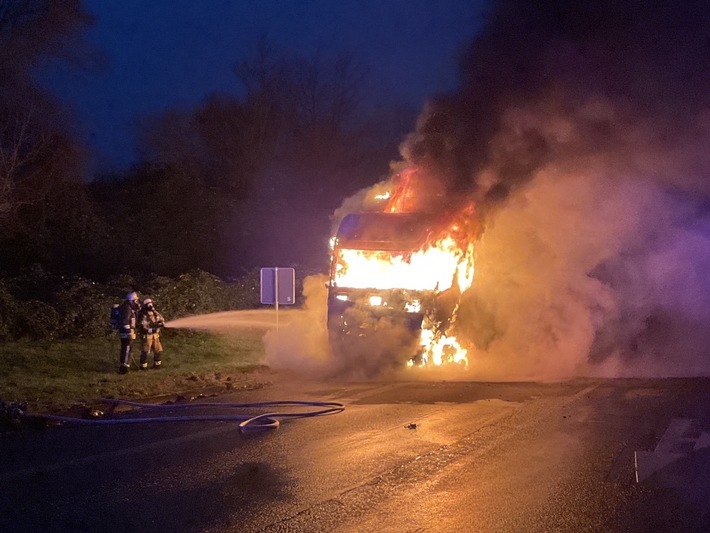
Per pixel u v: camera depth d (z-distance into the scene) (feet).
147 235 89.10
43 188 72.49
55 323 57.11
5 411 32.91
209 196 102.06
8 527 19.99
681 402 37.09
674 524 20.07
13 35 67.05
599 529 19.69
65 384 41.86
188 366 50.01
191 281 71.82
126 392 40.73
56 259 75.82
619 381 44.50
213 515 20.76
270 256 97.30
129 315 47.09
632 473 24.67
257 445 28.78
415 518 20.47
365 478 24.20
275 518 20.45
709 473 24.64
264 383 44.60
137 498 22.36
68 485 23.79
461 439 29.40
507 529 19.66
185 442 29.48
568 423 32.22
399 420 33.09
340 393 40.81
